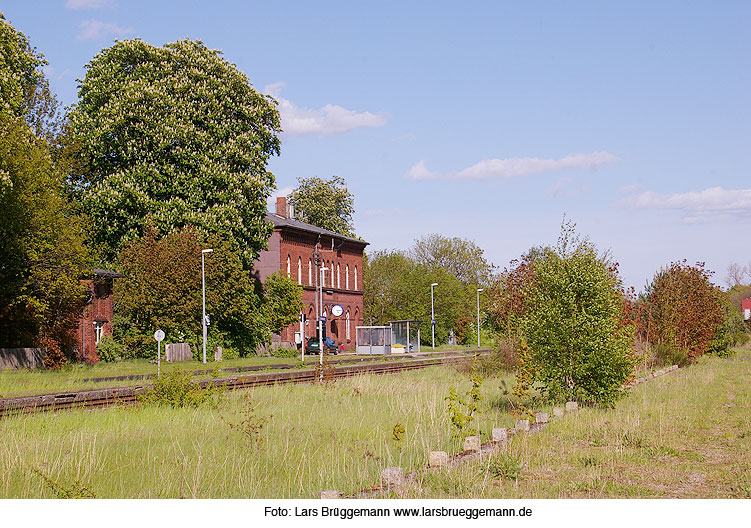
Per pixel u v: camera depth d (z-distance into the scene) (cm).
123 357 5241
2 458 1166
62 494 959
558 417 1700
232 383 2891
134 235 5266
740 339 6606
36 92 5509
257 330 6178
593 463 1155
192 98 5572
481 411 1839
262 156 5831
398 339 7225
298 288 6494
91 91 5406
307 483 1075
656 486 1009
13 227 4041
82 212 5078
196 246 5303
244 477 1092
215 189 5456
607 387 1897
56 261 4312
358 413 1831
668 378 2889
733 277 13438
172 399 2053
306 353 6788
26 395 2550
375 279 9481
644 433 1432
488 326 3688
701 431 1484
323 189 9794
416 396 2198
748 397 2123
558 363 1947
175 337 5431
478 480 1033
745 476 1052
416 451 1267
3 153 3688
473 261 11194
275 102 6047
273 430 1563
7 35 4466
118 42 5528
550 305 1953
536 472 1107
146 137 5316
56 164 4909
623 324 2416
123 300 5259
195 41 5803
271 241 7175
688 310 3741
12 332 4419
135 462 1212
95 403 2292
